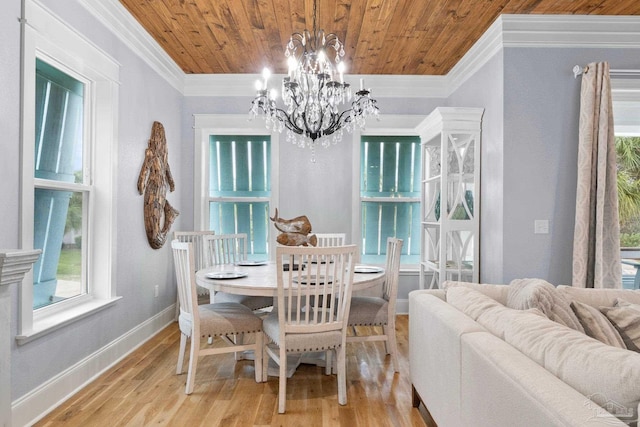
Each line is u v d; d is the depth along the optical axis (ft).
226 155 16.57
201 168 15.71
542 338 4.16
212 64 14.32
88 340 9.14
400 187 16.62
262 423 7.36
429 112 15.75
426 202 14.74
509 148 10.97
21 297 7.04
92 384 8.99
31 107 7.32
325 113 9.78
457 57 13.51
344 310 8.31
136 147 11.57
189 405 8.03
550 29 10.85
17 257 3.31
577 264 10.46
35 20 7.35
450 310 6.14
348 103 15.58
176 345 11.82
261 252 16.61
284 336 7.86
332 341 8.09
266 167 16.60
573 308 6.07
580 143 10.62
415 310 7.67
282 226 10.75
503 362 3.94
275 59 13.80
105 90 10.07
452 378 5.41
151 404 8.05
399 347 11.73
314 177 15.85
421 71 14.97
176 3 10.05
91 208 9.96
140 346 11.69
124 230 10.85
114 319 10.34
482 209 12.35
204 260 13.25
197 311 8.51
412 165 16.67
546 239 10.96
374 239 16.67
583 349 3.62
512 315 5.03
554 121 11.00
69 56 8.43
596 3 10.09
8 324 3.33
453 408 5.39
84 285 9.85
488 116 11.94
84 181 9.82
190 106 15.69
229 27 11.34
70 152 9.27
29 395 7.22
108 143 10.07
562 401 3.03
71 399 8.23
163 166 13.28
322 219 15.84
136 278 11.62
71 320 8.26
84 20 8.98
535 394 3.26
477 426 4.50
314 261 11.73
